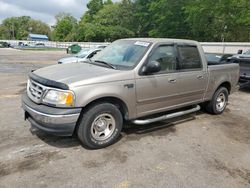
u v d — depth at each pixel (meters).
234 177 3.38
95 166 3.48
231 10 28.77
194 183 3.19
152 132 4.80
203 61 5.36
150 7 50.19
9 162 3.50
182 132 4.87
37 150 3.87
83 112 3.76
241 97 8.38
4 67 16.16
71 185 3.04
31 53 35.91
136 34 66.50
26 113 4.01
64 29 98.06
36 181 3.09
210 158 3.87
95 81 3.70
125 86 4.00
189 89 5.07
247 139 4.69
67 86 3.50
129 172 3.37
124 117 4.29
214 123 5.50
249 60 8.54
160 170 3.45
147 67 4.18
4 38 120.75
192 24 35.28
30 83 4.06
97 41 72.31
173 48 4.76
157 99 4.52
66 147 4.00
